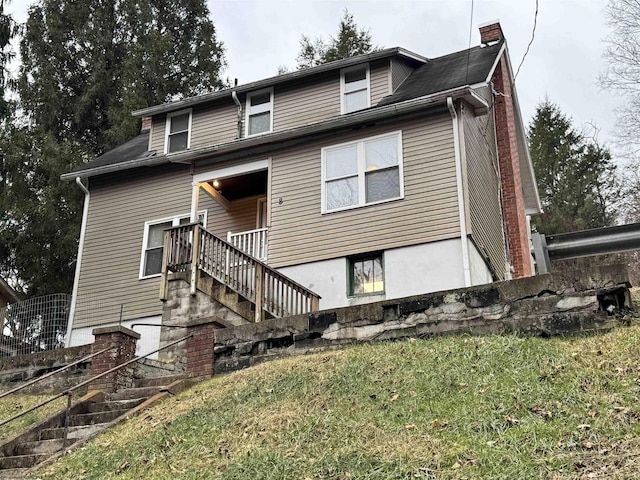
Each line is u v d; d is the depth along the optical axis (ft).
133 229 56.95
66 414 29.22
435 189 44.88
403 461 18.38
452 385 22.90
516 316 26.76
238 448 21.53
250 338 31.91
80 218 79.56
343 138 49.29
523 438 18.48
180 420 25.41
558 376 21.80
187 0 104.37
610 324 24.79
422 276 43.21
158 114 61.41
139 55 91.45
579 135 113.70
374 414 22.03
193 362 32.48
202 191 56.59
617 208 105.29
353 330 30.01
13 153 79.00
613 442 17.40
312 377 26.25
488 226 49.98
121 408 30.04
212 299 42.32
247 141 51.26
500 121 58.54
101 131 88.79
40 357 40.78
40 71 89.30
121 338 34.27
